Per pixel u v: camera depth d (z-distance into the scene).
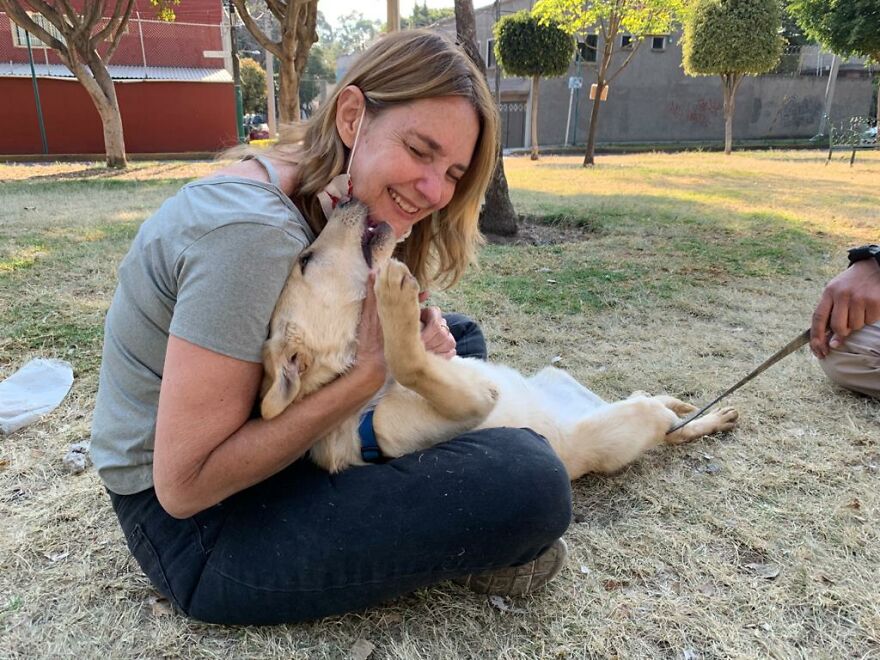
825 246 6.77
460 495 1.78
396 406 2.17
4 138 21.61
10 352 3.85
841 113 35.19
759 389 3.56
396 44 1.88
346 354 1.85
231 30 24.03
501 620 2.02
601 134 32.75
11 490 2.63
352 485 1.83
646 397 2.99
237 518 1.83
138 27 22.95
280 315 1.77
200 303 1.58
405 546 1.76
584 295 5.14
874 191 11.35
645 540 2.38
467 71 1.90
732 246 6.79
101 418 1.92
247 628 1.95
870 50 21.36
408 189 1.92
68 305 4.61
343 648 1.90
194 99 23.70
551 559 2.03
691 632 1.97
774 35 22.33
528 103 31.72
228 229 1.61
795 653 1.89
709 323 4.63
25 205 9.00
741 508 2.56
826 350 2.88
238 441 1.65
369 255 1.93
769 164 17.78
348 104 1.89
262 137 30.44
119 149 16.69
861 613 2.03
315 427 1.73
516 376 2.82
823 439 3.05
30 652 1.86
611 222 8.00
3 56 21.97
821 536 2.39
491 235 7.48
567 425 2.77
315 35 14.00
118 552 2.28
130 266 1.77
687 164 17.97
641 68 32.31
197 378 1.58
